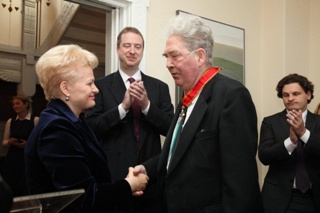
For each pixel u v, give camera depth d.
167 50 1.36
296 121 2.14
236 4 3.60
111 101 2.17
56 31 6.02
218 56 3.35
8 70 5.90
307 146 2.15
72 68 1.24
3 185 0.56
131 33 2.26
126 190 1.29
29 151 1.17
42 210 0.85
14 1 6.14
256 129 1.29
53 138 1.12
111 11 2.79
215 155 1.28
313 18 3.92
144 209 2.01
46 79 1.25
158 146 2.16
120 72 2.31
